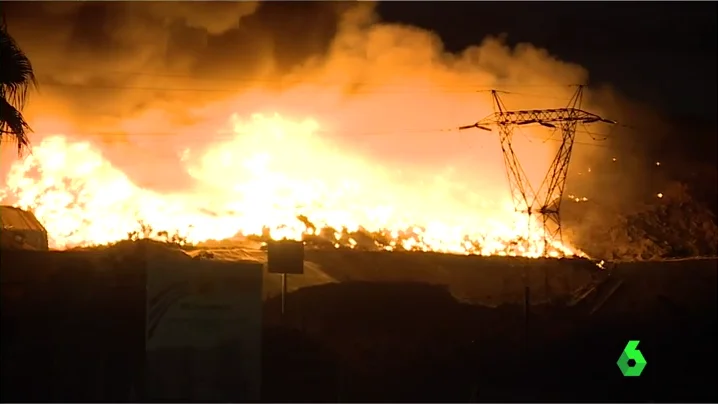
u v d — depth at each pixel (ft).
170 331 125.59
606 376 157.48
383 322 202.90
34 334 152.05
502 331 200.34
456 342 184.14
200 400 123.95
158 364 124.77
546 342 189.06
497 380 151.94
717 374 161.07
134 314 164.66
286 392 133.90
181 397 124.16
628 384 150.71
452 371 156.56
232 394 124.57
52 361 137.90
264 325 168.04
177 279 126.93
